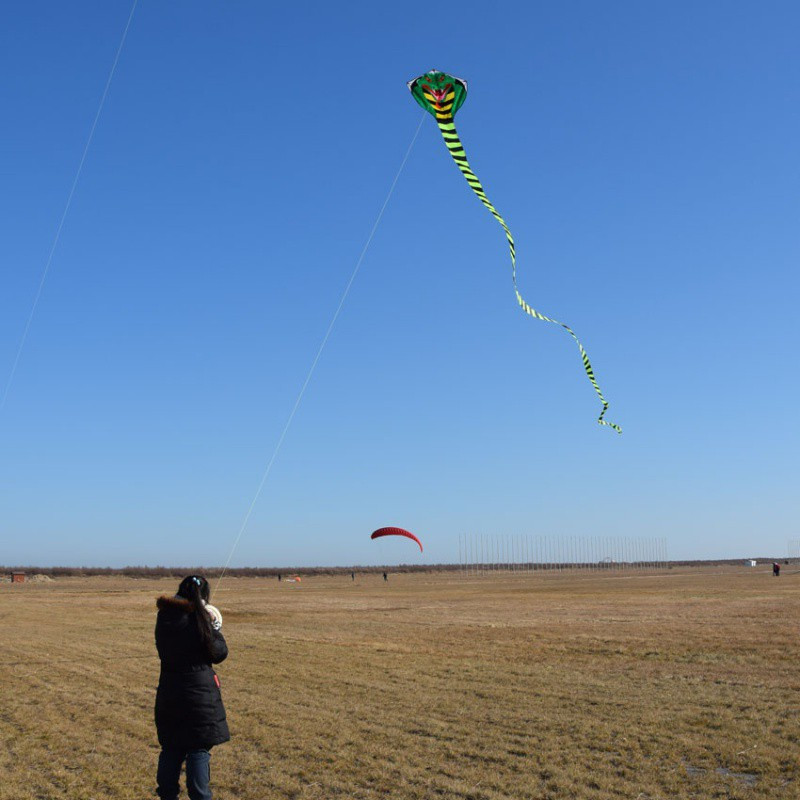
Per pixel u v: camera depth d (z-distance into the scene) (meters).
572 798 8.27
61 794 8.53
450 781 8.87
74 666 18.33
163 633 7.23
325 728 11.47
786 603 38.78
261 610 40.31
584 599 47.12
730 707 12.91
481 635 25.61
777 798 8.23
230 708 12.99
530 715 12.33
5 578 121.75
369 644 23.02
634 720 11.91
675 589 58.25
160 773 7.16
